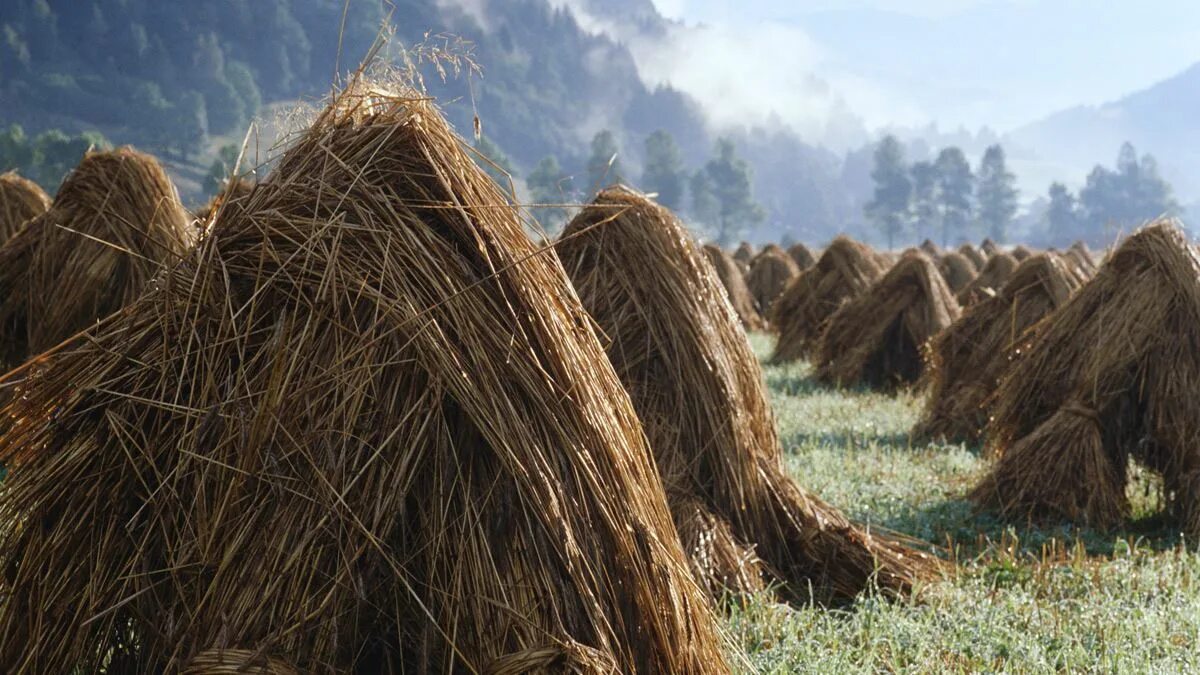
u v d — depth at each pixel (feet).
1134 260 26.12
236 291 11.02
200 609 9.93
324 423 10.39
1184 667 14.98
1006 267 61.36
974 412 35.86
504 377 10.94
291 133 11.83
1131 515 25.96
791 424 37.29
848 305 52.60
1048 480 24.73
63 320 27.55
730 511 18.90
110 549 10.56
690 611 11.82
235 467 10.25
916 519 23.93
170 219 28.55
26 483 10.82
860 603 17.90
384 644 10.45
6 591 10.83
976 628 16.52
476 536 10.50
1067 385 26.21
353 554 10.12
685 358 19.31
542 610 10.33
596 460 11.34
